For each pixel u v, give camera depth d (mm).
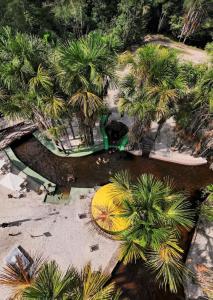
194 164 19766
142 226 10391
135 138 19031
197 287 14086
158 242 9938
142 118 16266
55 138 17859
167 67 15164
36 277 9023
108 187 16688
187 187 18672
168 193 11367
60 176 18625
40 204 17156
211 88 15531
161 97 14836
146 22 32531
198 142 18953
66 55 13891
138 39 32094
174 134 21172
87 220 16484
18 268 10031
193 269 14688
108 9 30922
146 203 10781
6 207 16891
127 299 13992
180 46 33250
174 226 10555
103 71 14594
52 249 15336
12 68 14578
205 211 15555
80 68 14047
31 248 15312
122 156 19922
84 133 18547
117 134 20719
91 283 8656
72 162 19422
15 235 15758
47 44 16953
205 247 15656
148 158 19984
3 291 13609
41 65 15359
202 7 29828
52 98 15031
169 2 31469
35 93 14922
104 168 19250
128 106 15938
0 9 23922
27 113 16203
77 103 15219
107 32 30391
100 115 16875
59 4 29078
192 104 16812
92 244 15594
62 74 14203
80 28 30719
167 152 20016
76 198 17531
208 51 19812
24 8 25641
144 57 15266
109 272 14562
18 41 15047
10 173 17641
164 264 10219
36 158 19484
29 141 20484
